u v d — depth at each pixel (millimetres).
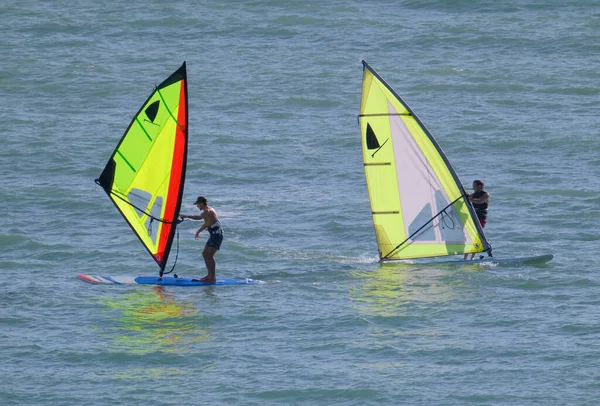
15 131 169375
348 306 93250
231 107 186625
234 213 129250
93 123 176625
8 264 107438
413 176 105562
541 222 122938
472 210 105438
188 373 78875
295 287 99312
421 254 107625
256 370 79312
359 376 78000
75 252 112000
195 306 93250
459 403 73438
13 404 73188
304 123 177375
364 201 134250
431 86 198750
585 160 153625
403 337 85812
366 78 103562
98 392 75312
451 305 93375
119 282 100438
